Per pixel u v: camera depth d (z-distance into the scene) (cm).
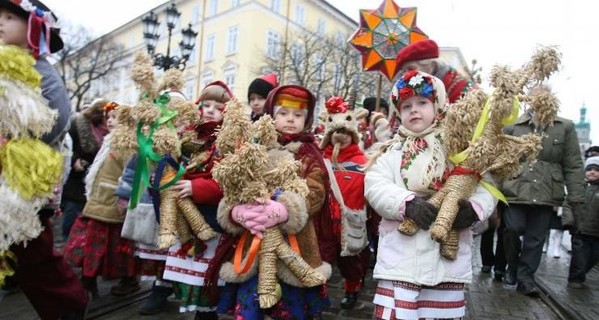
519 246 505
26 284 259
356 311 407
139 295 425
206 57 3500
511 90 217
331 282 520
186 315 370
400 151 255
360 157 391
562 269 698
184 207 286
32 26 250
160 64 1408
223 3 3400
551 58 221
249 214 241
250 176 240
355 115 400
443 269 235
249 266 243
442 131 246
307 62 2089
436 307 240
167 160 288
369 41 561
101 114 567
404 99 252
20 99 209
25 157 212
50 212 288
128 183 362
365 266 439
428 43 332
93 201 397
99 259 392
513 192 482
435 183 240
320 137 448
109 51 3391
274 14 3288
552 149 480
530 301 462
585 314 420
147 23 1433
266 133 252
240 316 249
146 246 368
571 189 478
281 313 254
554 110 222
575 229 557
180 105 308
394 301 236
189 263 312
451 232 233
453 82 324
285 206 247
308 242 261
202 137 320
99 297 409
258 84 418
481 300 458
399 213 232
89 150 561
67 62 3109
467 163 233
